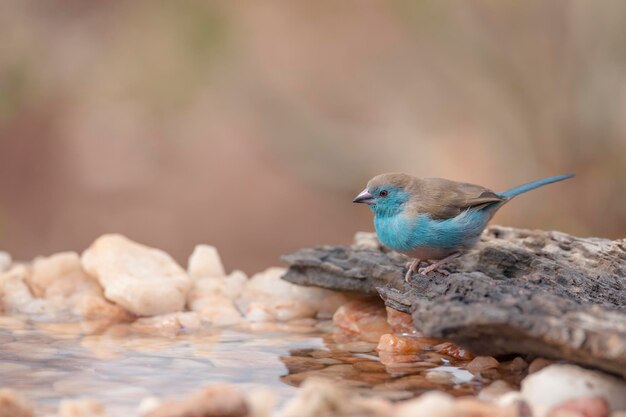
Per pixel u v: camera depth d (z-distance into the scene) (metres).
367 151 16.94
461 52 16.45
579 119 15.52
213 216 16.95
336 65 18.28
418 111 17.11
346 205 17.02
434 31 16.31
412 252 7.27
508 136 16.06
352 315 7.06
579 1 15.62
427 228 7.09
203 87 16.44
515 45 16.09
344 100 17.89
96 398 5.01
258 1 18.53
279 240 16.75
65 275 7.83
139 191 17.23
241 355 6.11
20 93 16.03
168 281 7.50
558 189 15.38
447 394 5.18
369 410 4.25
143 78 15.98
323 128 17.25
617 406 4.66
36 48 16.22
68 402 4.58
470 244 7.23
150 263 7.77
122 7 16.56
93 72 16.44
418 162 16.61
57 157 17.42
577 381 4.70
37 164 17.34
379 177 7.30
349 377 5.56
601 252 6.76
